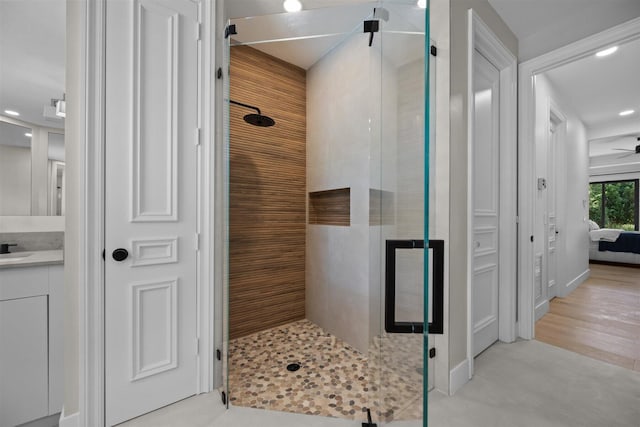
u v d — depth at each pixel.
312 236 2.59
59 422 1.25
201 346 1.58
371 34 1.20
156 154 1.46
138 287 1.41
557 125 3.32
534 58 2.20
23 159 1.65
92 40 1.29
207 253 1.61
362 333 2.05
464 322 1.72
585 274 4.25
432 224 1.22
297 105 2.63
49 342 1.33
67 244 1.27
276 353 2.06
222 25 1.69
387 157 0.94
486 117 2.12
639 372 1.79
